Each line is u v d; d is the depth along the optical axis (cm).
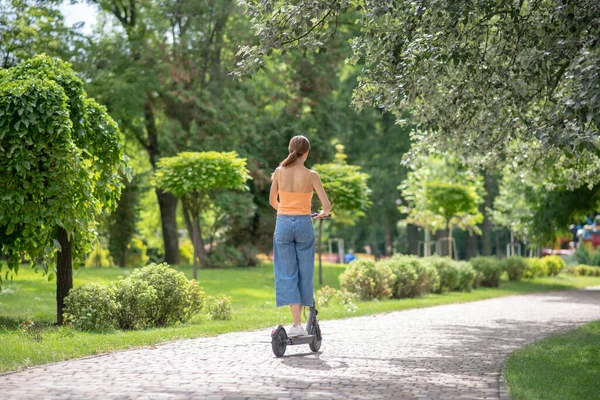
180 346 905
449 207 2838
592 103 732
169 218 3491
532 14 1001
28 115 1079
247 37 3194
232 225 3475
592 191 2803
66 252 1210
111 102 3014
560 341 1033
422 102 1141
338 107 3675
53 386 614
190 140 3181
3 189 1098
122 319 1158
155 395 575
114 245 3666
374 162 5284
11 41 2802
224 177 2178
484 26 983
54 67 1200
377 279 1947
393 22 983
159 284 1213
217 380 648
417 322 1342
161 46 3100
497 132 1270
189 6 3127
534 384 646
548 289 2803
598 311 1714
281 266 827
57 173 1104
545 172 1650
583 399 602
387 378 673
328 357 815
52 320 1260
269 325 1200
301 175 823
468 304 1933
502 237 7125
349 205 2514
